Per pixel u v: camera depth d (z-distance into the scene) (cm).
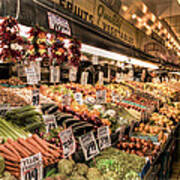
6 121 176
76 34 212
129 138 277
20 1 153
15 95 213
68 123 201
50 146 164
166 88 541
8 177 124
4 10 144
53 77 249
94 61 356
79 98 284
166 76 647
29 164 133
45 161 150
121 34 302
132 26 329
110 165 200
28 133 174
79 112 231
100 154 219
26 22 161
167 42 521
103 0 241
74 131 193
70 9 198
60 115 212
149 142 271
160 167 306
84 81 308
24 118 187
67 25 199
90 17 229
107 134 221
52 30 183
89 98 305
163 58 515
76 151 183
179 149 449
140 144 261
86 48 271
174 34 530
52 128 197
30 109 204
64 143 170
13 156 131
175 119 427
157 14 360
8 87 218
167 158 342
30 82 222
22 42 161
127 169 202
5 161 131
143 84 516
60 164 161
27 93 222
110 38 276
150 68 637
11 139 151
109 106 316
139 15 319
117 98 370
